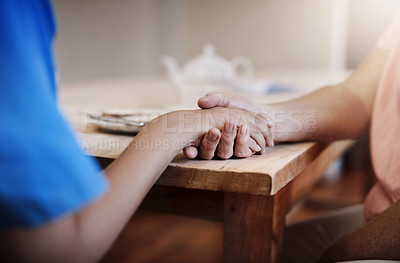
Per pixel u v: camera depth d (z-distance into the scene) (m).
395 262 0.66
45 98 0.41
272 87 1.66
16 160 0.39
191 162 0.67
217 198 0.81
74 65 3.32
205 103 0.73
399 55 0.85
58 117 0.42
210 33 3.88
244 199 0.78
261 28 3.68
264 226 0.78
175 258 2.00
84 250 0.48
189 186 0.65
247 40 3.75
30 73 0.41
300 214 2.52
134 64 4.03
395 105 0.83
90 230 0.48
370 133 0.89
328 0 3.43
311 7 3.49
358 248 0.76
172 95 1.65
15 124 0.39
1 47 0.40
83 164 0.43
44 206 0.41
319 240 1.09
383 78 0.88
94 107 1.29
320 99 0.91
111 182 0.53
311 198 2.70
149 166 0.57
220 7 3.78
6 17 0.40
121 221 0.52
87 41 3.43
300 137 0.83
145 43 4.12
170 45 4.29
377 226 0.73
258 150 0.71
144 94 1.67
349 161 3.28
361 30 3.54
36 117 0.40
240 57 3.80
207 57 1.71
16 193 0.40
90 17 3.45
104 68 3.66
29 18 0.44
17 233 0.42
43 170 0.40
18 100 0.39
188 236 2.23
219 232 2.29
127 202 0.53
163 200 0.85
